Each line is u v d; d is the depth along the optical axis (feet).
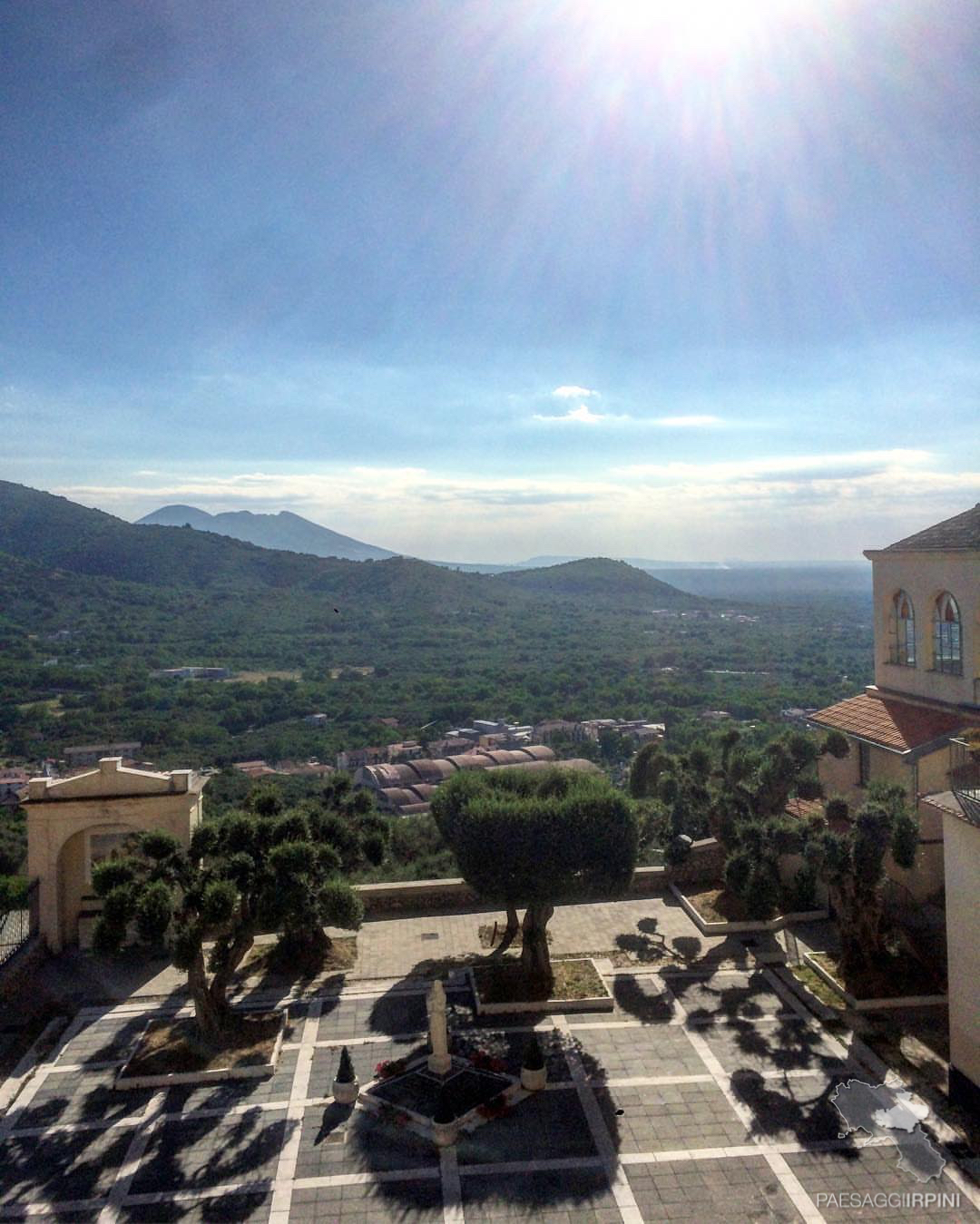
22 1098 54.95
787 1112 51.75
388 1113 52.34
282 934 75.20
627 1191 45.27
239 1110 53.26
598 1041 60.54
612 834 66.23
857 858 64.75
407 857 124.47
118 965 74.54
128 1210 44.62
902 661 87.92
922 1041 59.16
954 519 84.74
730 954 74.13
